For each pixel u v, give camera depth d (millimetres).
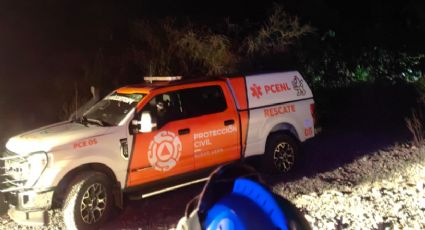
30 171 6422
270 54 14219
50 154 6402
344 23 18062
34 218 6367
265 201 2551
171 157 7410
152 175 7258
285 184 8289
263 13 16938
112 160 6832
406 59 17500
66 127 7211
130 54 13367
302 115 9156
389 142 11445
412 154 10195
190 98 7797
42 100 12133
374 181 8430
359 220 6438
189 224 2715
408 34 18766
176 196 8023
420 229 6117
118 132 6957
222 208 2592
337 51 16281
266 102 8656
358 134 12438
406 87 16469
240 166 2803
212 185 2707
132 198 7227
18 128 10883
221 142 8016
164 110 7473
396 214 6672
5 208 7320
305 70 14711
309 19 17078
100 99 8523
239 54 14312
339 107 14594
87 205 6516
